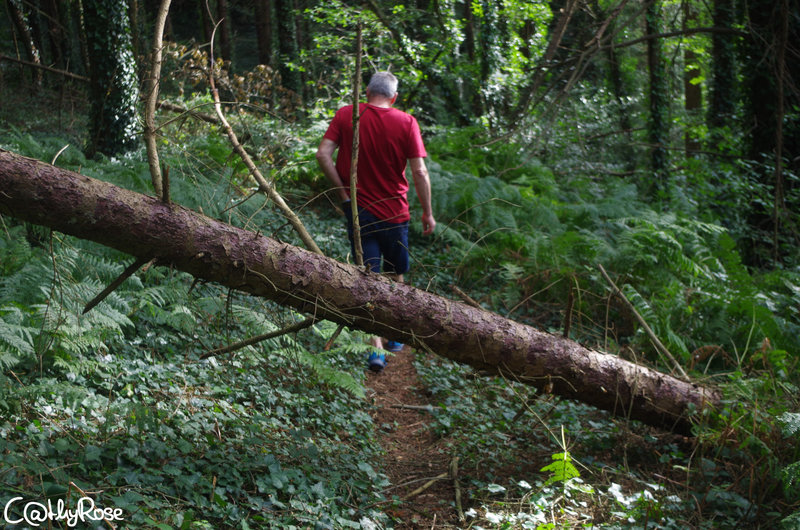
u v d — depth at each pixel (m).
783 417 3.38
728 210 9.31
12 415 3.10
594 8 11.89
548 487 3.52
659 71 13.00
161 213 2.96
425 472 3.90
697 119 14.45
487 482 3.70
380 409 4.82
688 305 6.14
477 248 7.29
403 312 3.47
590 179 11.14
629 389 3.88
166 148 8.23
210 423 3.61
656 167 12.55
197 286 5.05
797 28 8.73
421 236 8.19
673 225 7.25
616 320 6.40
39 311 3.74
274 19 20.09
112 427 3.25
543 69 9.55
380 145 4.68
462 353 3.64
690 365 4.92
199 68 4.60
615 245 7.92
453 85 14.34
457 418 4.54
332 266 3.36
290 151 9.05
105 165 7.30
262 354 4.80
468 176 8.84
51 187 2.74
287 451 3.53
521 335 3.71
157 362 4.23
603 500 3.40
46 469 2.70
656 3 13.03
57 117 12.29
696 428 3.80
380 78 4.81
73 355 3.69
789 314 6.27
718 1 12.48
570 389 3.84
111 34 8.67
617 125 14.83
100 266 4.56
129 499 2.65
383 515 3.25
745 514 3.21
